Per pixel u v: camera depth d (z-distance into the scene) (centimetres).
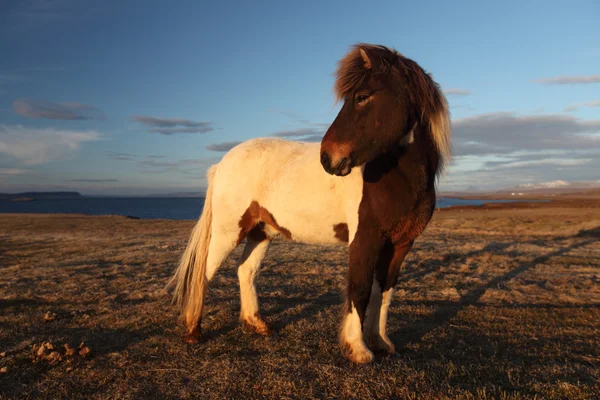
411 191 286
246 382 281
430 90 281
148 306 479
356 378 280
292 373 292
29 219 2566
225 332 392
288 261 784
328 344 350
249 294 407
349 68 273
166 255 908
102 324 420
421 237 1229
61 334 388
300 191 331
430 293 545
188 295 377
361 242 297
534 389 264
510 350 342
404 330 396
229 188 368
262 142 376
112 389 275
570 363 310
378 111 264
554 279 628
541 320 429
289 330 394
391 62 271
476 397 253
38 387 279
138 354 335
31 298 543
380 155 288
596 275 657
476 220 1791
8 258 956
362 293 300
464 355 331
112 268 752
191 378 290
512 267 727
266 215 361
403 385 271
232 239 378
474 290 564
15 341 370
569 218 1836
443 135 294
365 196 293
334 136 268
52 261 880
